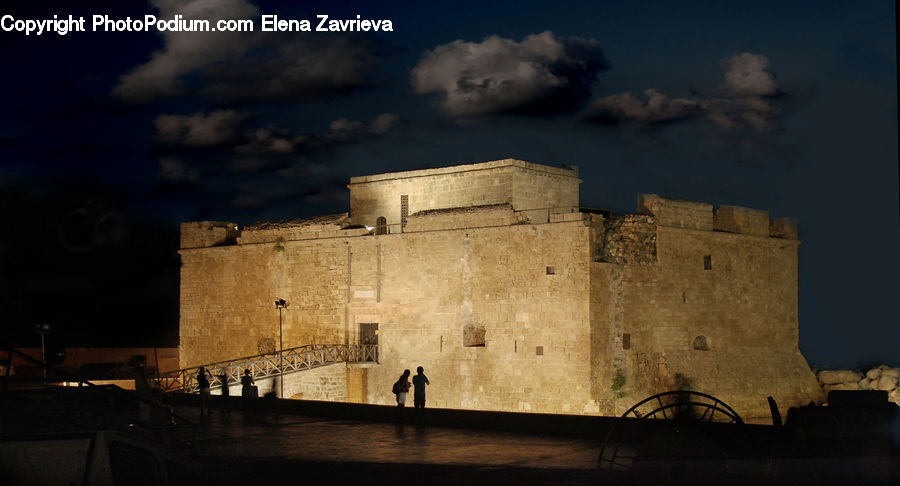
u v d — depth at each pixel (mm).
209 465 20859
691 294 54438
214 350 64312
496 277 51875
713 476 16688
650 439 17547
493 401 51500
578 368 48719
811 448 16891
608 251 50750
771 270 59625
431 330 54125
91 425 21891
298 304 60031
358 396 56625
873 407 17078
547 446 23812
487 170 56094
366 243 57062
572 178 58875
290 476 19359
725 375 55062
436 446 24156
